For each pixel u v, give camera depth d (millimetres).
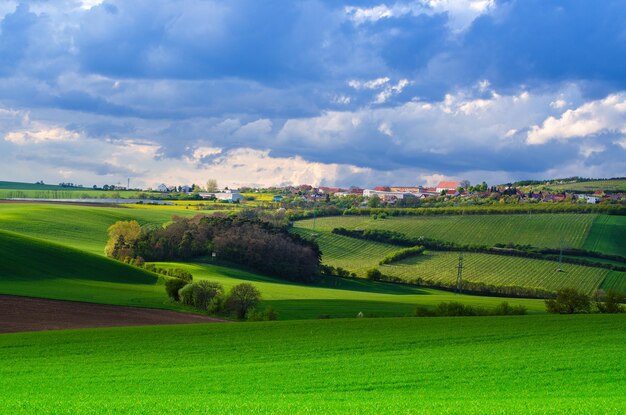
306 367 37844
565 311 72812
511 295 123125
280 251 133625
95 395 30859
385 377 35000
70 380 34625
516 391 31594
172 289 78375
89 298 74938
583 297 72500
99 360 40594
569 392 31219
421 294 123438
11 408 26641
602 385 32812
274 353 42656
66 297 73688
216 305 71812
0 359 40844
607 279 133750
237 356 41750
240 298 70688
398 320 56312
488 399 29609
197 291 75000
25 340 47062
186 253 134375
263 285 109562
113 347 44750
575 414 25156
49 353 42688
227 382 34000
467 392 31469
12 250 91750
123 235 133125
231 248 135125
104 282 90938
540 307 90562
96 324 60656
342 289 126625
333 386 33094
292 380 34406
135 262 118812
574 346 43906
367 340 46812
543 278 135500
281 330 51312
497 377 34781
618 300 72438
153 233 136375
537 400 28703
